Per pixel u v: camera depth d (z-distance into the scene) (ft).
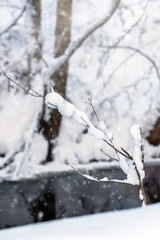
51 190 26.02
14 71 37.58
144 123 42.93
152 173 32.30
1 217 19.51
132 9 39.14
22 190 26.25
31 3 34.30
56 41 35.65
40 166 33.81
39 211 20.54
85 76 44.27
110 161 37.60
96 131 8.73
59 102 8.61
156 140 41.81
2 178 30.22
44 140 36.45
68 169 33.45
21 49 37.99
